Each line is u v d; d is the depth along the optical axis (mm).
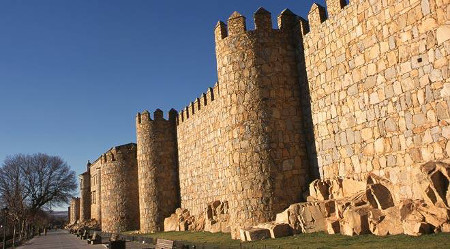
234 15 18812
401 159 12961
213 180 28438
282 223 15383
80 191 81062
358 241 11836
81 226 61688
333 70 16125
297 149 17547
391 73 13414
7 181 73250
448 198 10781
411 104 12672
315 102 17156
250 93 17922
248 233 15328
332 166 16047
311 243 12492
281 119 17703
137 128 37812
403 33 13000
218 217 24391
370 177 14062
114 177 44750
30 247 34031
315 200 15758
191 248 16375
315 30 17281
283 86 18078
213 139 28609
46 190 78062
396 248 9891
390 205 13078
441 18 11789
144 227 35594
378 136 13883
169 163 36312
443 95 11672
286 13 19125
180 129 35719
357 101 14867
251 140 17531
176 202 35812
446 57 11609
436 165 11062
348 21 15398
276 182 16969
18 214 58000
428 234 10930
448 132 11508
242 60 18297
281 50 18469
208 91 29531
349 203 13930
